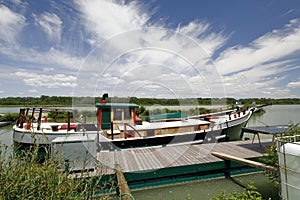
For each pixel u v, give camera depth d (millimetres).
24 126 6797
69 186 1862
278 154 3320
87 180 2145
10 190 1499
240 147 7102
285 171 3135
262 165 4754
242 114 11234
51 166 1861
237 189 5090
